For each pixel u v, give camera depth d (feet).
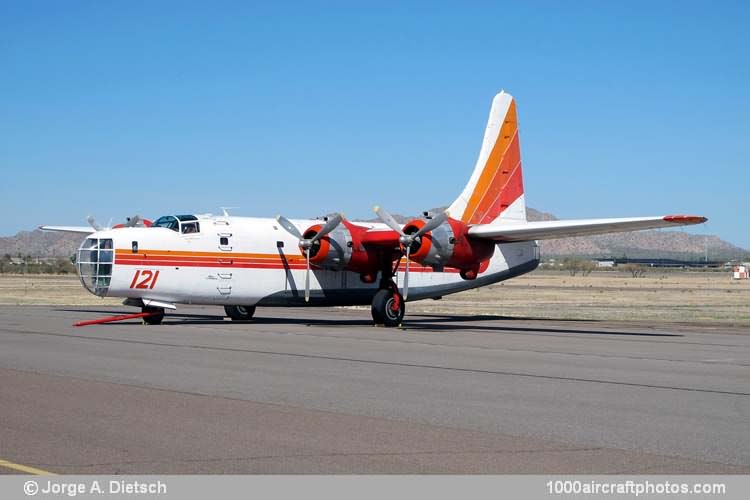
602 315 151.23
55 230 133.69
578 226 97.09
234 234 103.86
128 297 98.53
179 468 30.55
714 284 391.45
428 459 32.53
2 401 43.14
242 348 71.67
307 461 31.83
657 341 89.35
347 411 42.19
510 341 85.30
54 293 202.28
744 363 67.15
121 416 39.58
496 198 116.88
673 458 33.24
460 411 42.78
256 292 105.19
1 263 512.22
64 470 30.04
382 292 106.11
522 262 121.80
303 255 108.58
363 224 114.73
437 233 101.24
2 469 30.01
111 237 97.04
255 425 38.19
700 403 46.37
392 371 58.03
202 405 42.91
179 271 99.71
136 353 66.13
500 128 117.50
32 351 66.49
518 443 35.58
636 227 97.40
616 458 33.14
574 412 43.06
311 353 68.64
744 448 35.12
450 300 222.48
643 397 48.32
